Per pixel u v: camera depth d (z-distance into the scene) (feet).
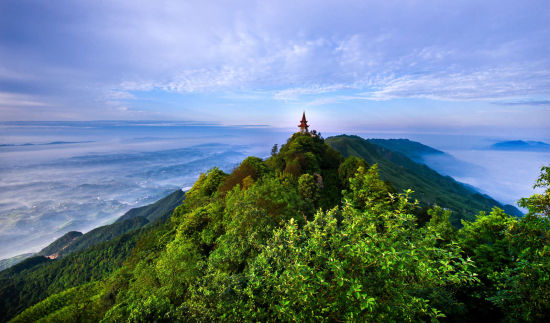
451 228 68.39
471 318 47.60
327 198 166.40
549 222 37.50
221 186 169.48
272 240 36.19
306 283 27.76
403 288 28.17
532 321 35.19
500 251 52.60
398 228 32.55
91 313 98.73
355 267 28.19
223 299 34.30
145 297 69.62
